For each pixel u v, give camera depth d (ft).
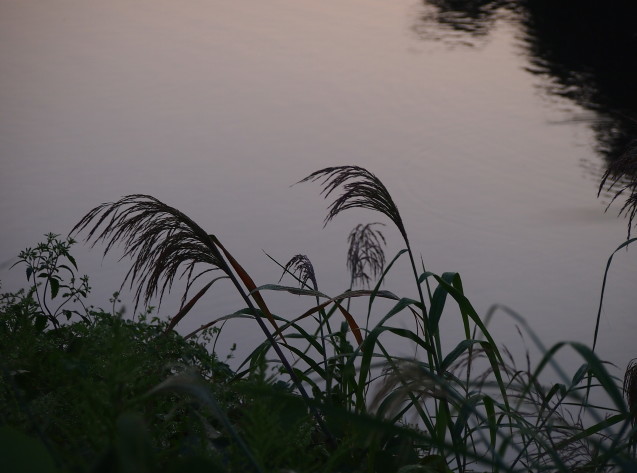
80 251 35.06
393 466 8.82
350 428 8.13
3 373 8.12
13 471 5.31
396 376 6.08
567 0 99.50
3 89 71.46
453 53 85.05
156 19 98.22
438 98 70.28
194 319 28.73
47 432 7.75
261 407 5.74
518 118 64.59
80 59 82.43
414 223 43.27
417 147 58.03
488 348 9.28
